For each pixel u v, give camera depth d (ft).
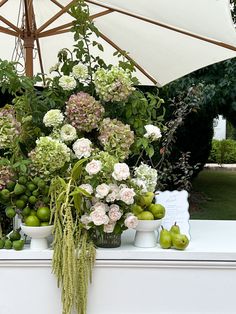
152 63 9.93
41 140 5.24
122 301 5.33
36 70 11.23
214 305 5.36
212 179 30.48
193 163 20.53
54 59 10.93
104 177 5.29
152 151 5.94
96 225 5.18
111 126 5.57
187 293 5.34
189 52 9.09
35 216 5.31
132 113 5.94
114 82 5.52
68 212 5.00
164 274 5.33
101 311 5.32
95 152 5.54
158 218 5.57
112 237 5.47
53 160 5.22
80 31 6.06
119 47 9.86
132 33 9.29
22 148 5.66
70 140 5.47
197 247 5.58
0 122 5.53
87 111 5.47
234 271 5.34
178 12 6.92
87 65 6.08
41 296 5.28
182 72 9.81
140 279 5.32
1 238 5.43
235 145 38.40
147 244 5.56
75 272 5.00
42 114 5.90
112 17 8.98
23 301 5.28
